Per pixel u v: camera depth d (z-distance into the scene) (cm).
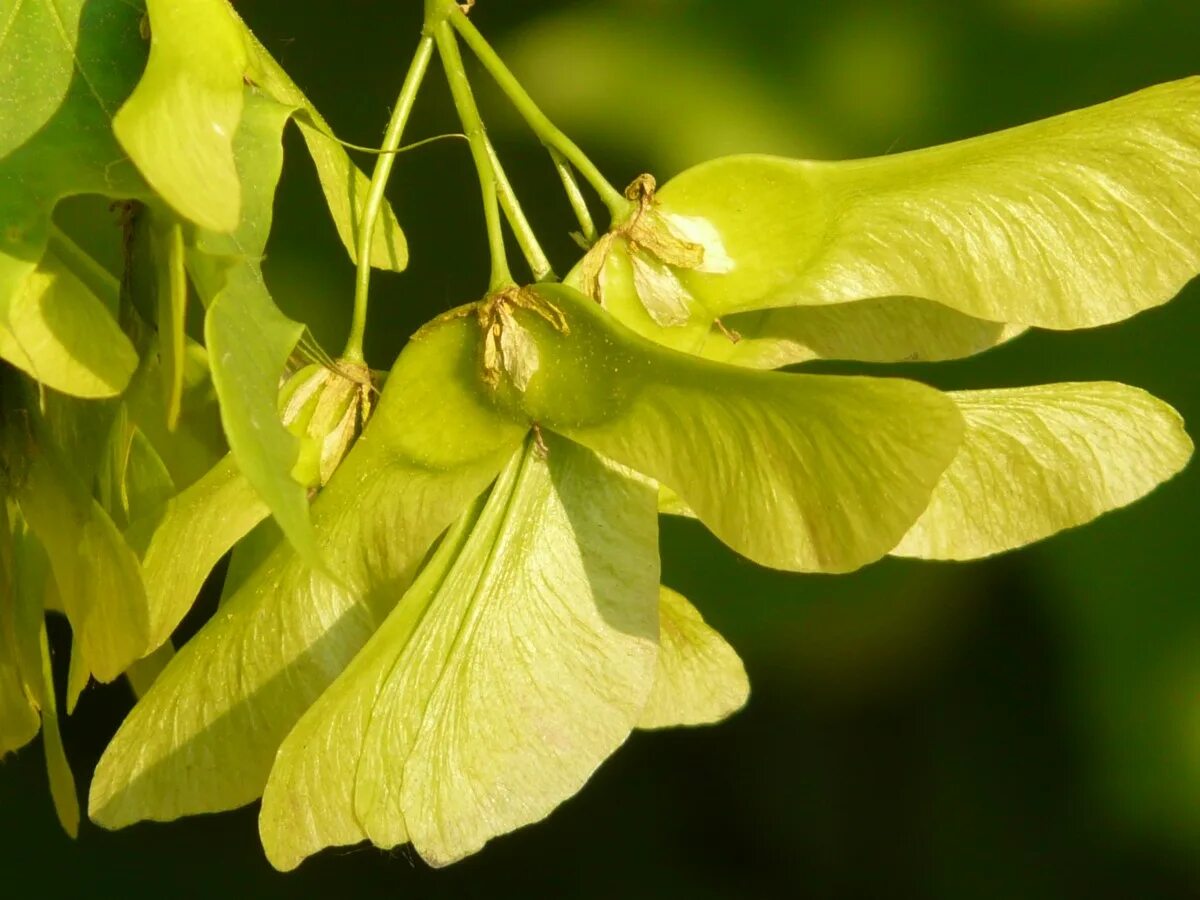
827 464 46
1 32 46
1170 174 48
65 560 47
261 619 48
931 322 49
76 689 47
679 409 47
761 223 48
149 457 48
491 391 48
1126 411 48
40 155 46
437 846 47
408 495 48
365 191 49
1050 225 48
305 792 47
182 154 44
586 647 47
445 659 47
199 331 49
